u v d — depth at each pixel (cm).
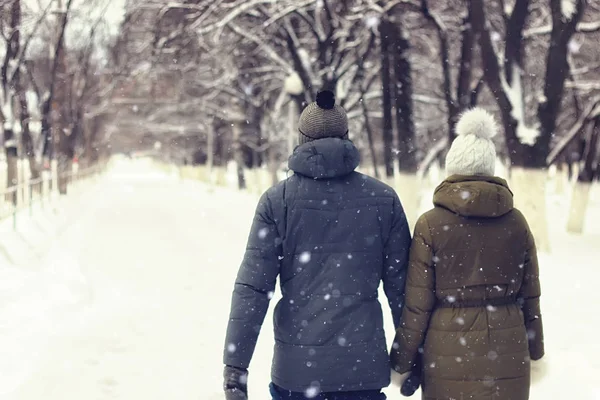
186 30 2636
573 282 1379
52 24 3491
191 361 816
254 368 798
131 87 5378
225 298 1213
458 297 371
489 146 384
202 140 6844
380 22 2392
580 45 2959
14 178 2509
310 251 367
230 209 3478
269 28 2683
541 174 1917
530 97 3288
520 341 371
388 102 2545
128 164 18838
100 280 1395
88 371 754
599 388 701
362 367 360
